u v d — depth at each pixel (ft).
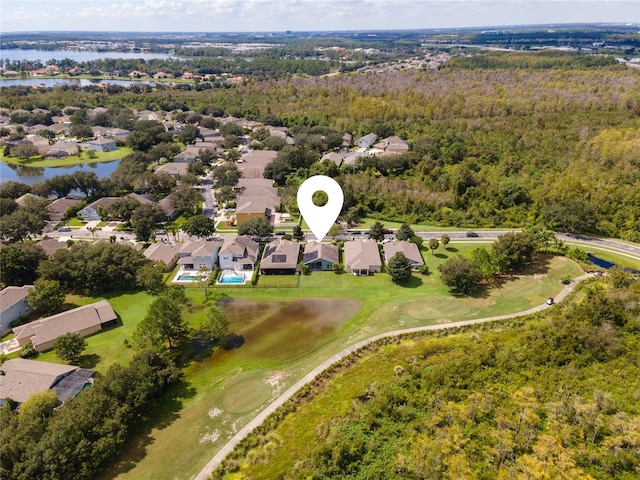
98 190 381.19
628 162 374.63
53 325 197.36
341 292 240.53
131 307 225.97
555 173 379.76
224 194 363.15
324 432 146.41
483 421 148.05
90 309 208.95
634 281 223.71
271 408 160.15
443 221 335.06
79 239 305.12
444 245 295.07
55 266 233.76
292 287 245.24
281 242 281.13
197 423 154.30
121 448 142.82
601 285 232.12
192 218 297.12
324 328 208.64
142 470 136.15
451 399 157.99
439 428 145.07
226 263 262.47
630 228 305.32
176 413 158.71
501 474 127.95
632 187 331.57
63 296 221.46
